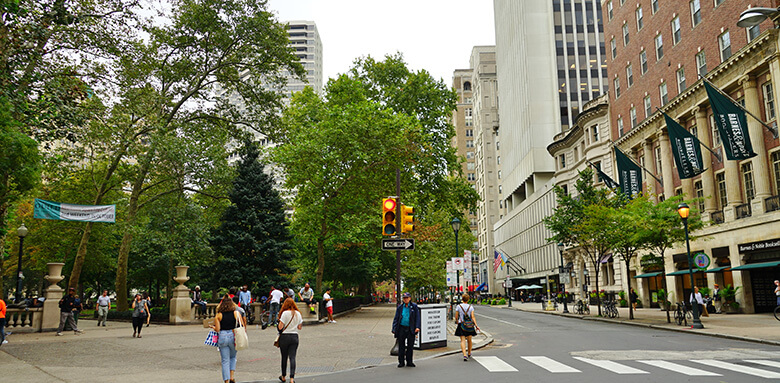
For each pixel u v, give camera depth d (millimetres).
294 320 10625
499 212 123500
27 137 15297
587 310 38625
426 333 15906
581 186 36812
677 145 33688
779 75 29375
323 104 41062
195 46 33250
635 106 47000
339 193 35344
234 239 31281
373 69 46625
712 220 35312
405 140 34500
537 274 82000
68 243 44500
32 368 12430
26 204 41688
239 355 14836
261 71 34438
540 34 85062
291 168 33594
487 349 16422
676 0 39906
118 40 21641
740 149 28688
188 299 28531
